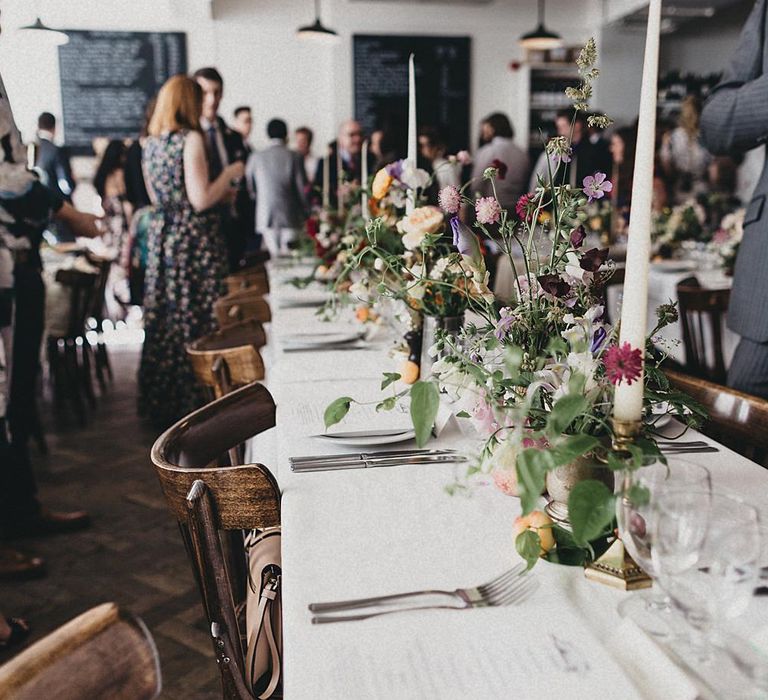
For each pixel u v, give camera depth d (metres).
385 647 0.71
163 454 1.15
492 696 0.63
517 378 0.90
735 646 0.70
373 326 2.23
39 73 7.40
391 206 2.11
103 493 3.21
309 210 5.87
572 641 0.71
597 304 1.04
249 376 1.69
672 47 7.86
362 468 1.17
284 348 2.07
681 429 1.34
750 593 0.69
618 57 7.91
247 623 1.21
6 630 2.08
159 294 3.83
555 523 0.90
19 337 2.70
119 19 7.42
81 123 7.53
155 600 2.34
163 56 7.54
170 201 3.74
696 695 0.62
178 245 3.75
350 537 0.94
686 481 0.77
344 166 6.13
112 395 4.78
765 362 1.92
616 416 0.84
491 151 5.56
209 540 0.98
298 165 6.07
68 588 2.42
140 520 2.94
